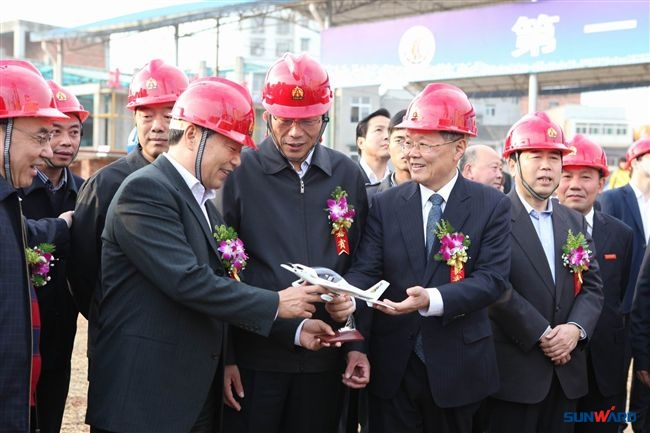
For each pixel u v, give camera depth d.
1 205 2.73
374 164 5.99
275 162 3.61
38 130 2.87
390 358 3.61
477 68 16.27
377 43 17.92
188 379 2.96
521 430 3.85
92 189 3.73
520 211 4.01
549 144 3.90
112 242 2.99
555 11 14.99
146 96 3.99
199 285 2.87
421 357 3.58
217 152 3.04
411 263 3.61
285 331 3.34
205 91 3.05
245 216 3.57
